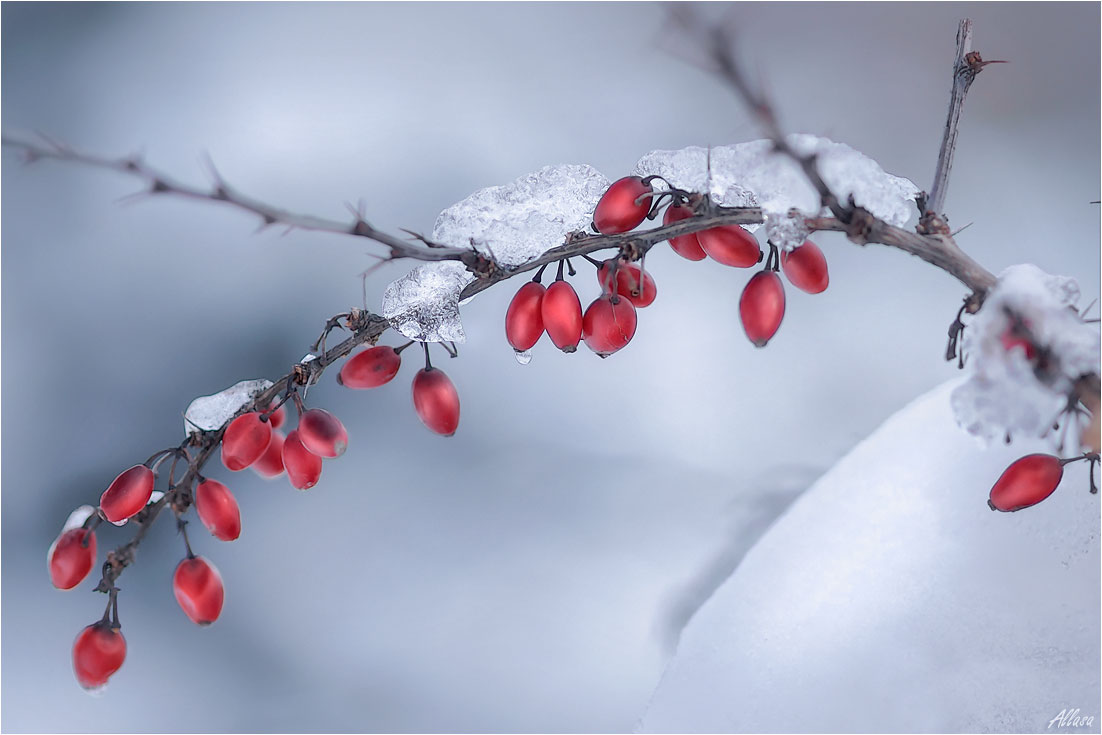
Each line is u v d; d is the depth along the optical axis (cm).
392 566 92
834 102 124
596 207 49
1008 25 127
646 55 133
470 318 105
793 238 48
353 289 117
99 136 130
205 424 51
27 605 97
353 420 104
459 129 129
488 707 79
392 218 121
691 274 109
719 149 49
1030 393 47
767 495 88
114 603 51
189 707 86
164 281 119
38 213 124
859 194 48
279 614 90
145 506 51
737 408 97
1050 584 51
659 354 103
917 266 106
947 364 97
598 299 50
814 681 51
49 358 114
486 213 50
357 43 138
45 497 105
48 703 89
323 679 85
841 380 97
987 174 114
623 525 89
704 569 83
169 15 145
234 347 114
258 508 98
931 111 122
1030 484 49
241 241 122
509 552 90
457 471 98
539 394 102
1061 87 122
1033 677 50
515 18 141
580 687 78
